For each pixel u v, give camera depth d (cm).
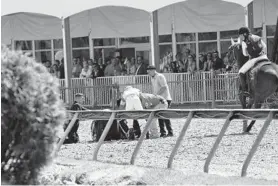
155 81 3594
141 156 2692
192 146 2966
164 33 5994
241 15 5797
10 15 6241
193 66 5300
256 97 3334
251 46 3369
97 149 2461
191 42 5959
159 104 3475
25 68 1658
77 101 3581
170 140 3244
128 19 6106
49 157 1719
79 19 6203
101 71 5334
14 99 1633
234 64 4956
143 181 1856
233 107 4512
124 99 3475
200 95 4681
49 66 5791
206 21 5897
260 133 1997
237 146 2895
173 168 2208
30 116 1652
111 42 6178
